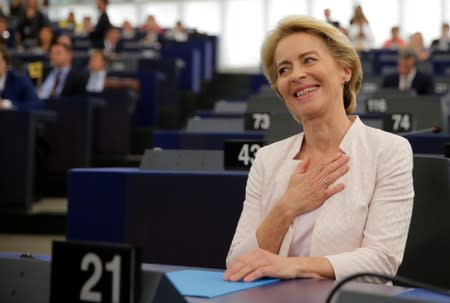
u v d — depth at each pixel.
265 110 5.77
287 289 1.67
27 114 6.35
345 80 2.23
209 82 14.77
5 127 6.35
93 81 10.16
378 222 2.07
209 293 1.57
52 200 7.32
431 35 19.84
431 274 2.44
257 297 1.55
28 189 6.33
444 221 2.42
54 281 1.48
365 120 4.97
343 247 2.07
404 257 2.46
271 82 2.29
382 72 11.75
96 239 3.71
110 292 1.43
